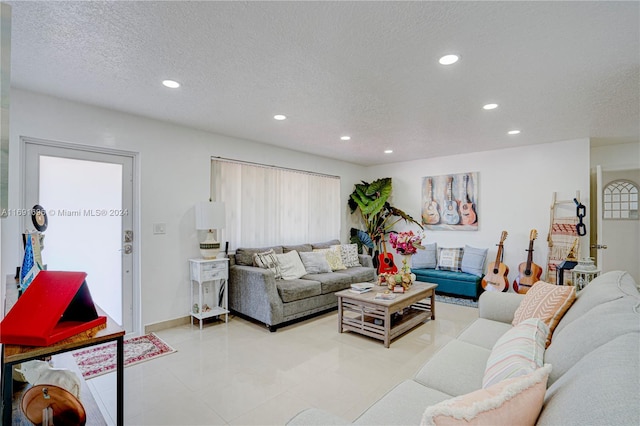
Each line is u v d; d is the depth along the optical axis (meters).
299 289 3.69
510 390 0.79
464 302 4.59
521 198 4.72
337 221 5.91
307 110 3.15
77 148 3.00
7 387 1.10
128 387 2.29
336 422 1.13
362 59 2.14
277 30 1.82
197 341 3.16
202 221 3.59
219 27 1.79
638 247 5.39
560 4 1.57
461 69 2.28
